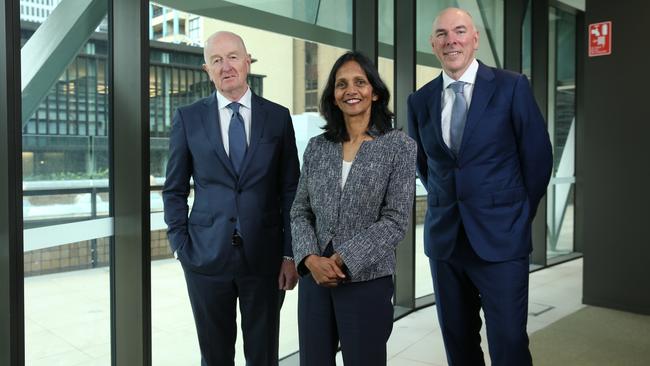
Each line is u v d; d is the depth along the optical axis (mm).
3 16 1734
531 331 3764
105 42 2410
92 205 2377
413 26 4199
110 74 2400
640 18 4094
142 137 2312
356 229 1843
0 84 1756
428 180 2525
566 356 3268
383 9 4195
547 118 6000
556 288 5074
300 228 1932
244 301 2246
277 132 2262
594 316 4113
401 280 4359
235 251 2143
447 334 2506
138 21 2279
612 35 4238
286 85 3328
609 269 4340
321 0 3598
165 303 2771
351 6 3920
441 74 2455
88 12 2332
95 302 2398
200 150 2166
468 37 2285
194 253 2148
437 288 2508
